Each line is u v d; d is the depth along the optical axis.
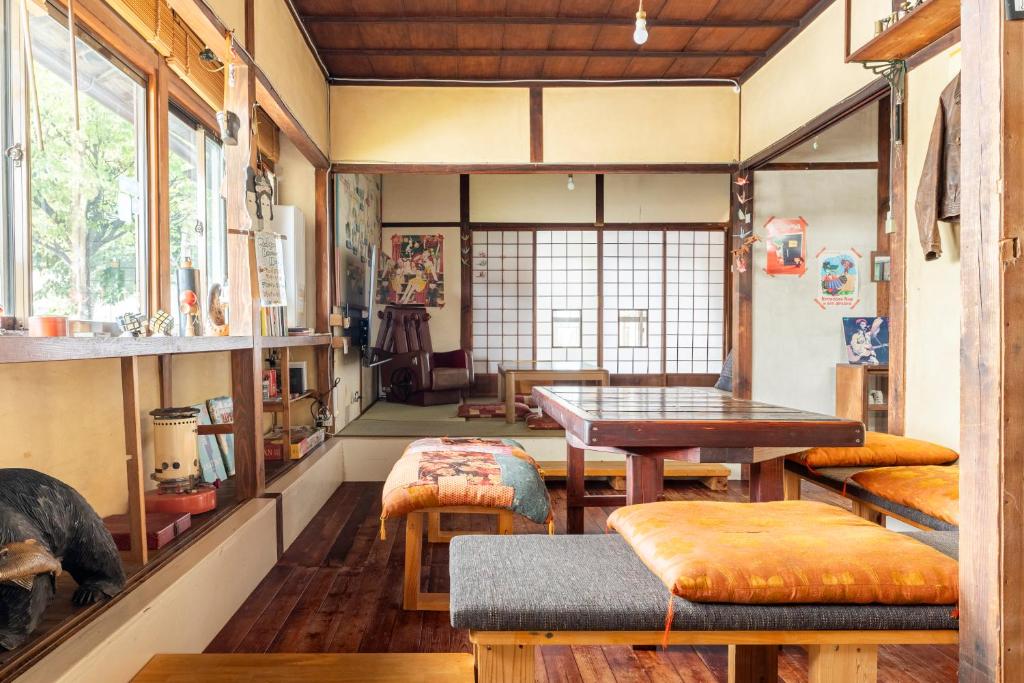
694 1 3.81
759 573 1.23
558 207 7.88
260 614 2.39
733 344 5.42
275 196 4.74
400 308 6.84
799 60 4.04
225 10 2.65
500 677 1.24
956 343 2.71
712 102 4.94
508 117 4.87
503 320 7.92
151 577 1.95
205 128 3.62
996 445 1.06
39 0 2.14
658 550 1.35
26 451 2.10
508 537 1.61
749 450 2.01
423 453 2.83
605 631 1.22
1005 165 1.04
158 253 2.88
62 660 1.42
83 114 2.43
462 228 7.85
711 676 1.99
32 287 2.12
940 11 2.50
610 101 4.90
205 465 3.27
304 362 4.64
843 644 1.25
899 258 3.03
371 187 7.11
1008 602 1.05
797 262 5.59
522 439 4.81
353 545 3.22
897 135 3.02
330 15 3.92
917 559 1.28
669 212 7.88
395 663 1.70
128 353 1.78
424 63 4.59
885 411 5.48
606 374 5.50
